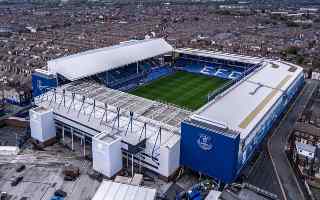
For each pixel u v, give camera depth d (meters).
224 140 77.50
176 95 144.88
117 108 96.94
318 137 99.44
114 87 149.50
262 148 99.44
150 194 70.62
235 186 76.50
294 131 105.00
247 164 90.88
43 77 124.44
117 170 85.12
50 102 108.50
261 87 121.25
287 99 125.81
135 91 148.75
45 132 97.88
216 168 81.06
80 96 113.88
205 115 95.50
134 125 93.00
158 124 93.69
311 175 83.75
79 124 98.81
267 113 101.25
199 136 81.62
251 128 89.44
